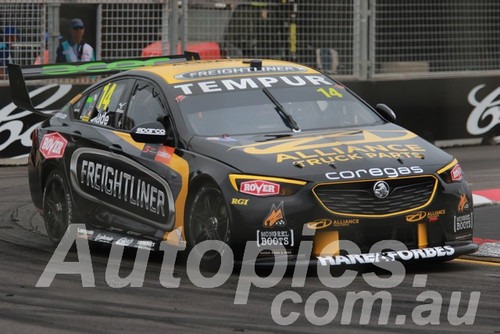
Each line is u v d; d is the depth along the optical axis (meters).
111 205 27.38
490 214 33.72
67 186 29.19
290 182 22.81
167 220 25.19
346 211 22.84
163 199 25.34
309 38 50.09
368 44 51.47
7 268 25.17
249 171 23.17
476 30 53.16
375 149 24.30
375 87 51.66
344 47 51.00
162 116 26.66
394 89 52.00
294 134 25.70
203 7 48.72
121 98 28.75
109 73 34.62
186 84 27.38
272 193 22.77
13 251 28.33
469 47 53.12
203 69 28.42
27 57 47.31
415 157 24.11
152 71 28.50
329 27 50.38
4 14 46.91
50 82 47.81
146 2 48.56
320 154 23.78
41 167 30.58
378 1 51.59
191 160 24.67
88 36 47.97
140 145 26.67
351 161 23.45
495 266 24.91
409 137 25.72
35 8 47.19
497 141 53.88
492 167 45.34
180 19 49.19
